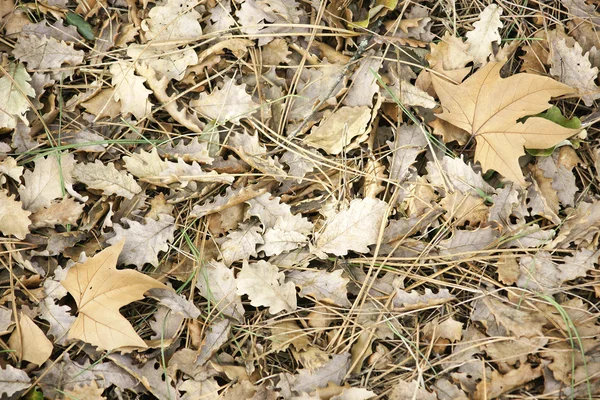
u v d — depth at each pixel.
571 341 1.57
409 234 1.64
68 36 1.67
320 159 1.65
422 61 1.68
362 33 1.67
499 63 1.60
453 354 1.60
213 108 1.66
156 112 1.67
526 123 1.61
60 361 1.59
